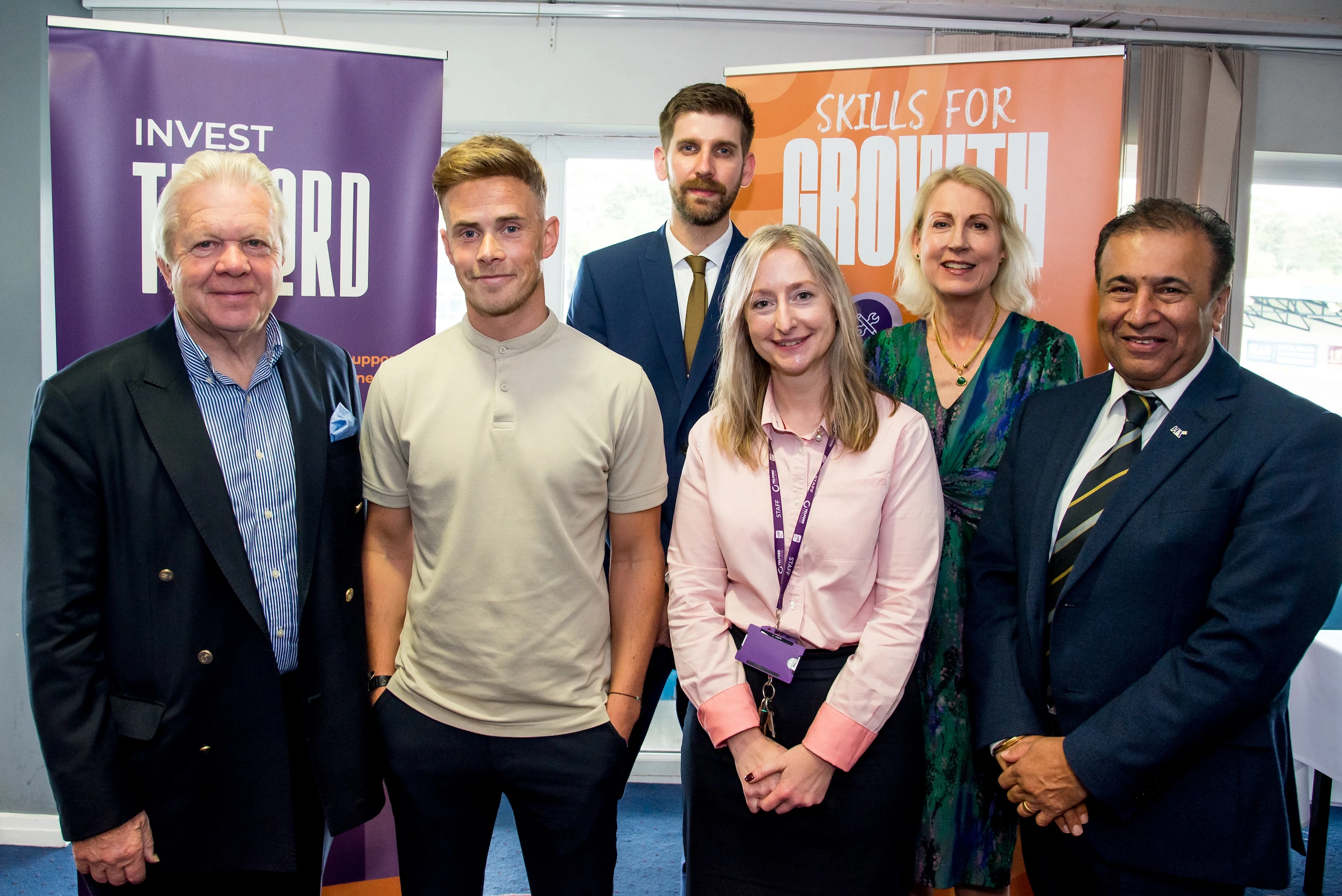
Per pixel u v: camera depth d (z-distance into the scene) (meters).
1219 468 1.33
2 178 2.65
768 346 1.52
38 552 1.33
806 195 2.33
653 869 2.70
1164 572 1.33
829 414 1.54
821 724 1.41
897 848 1.47
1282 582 1.25
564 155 3.27
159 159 2.05
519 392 1.50
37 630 1.32
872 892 1.45
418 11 3.07
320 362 1.63
